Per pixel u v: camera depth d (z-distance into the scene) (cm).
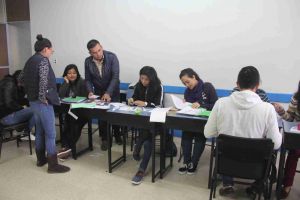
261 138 187
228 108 198
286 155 234
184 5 382
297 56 339
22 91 369
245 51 362
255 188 236
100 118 291
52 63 496
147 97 305
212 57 380
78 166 303
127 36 429
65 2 463
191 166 287
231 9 359
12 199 234
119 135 375
